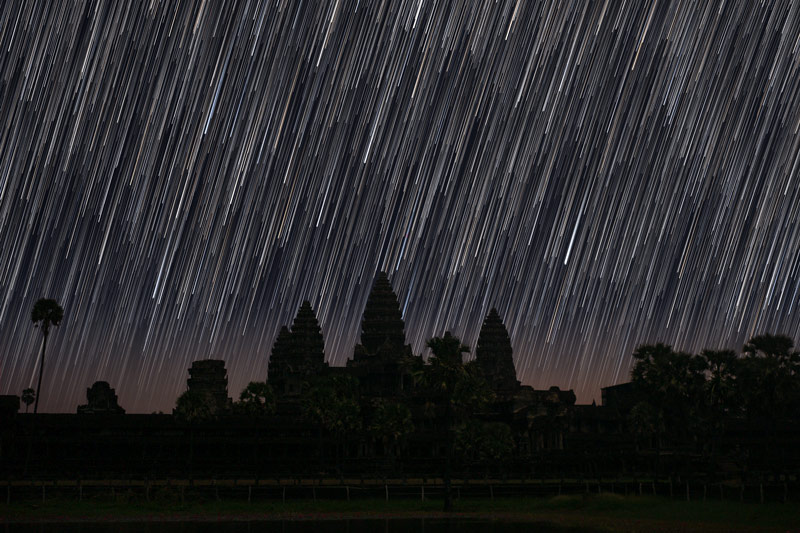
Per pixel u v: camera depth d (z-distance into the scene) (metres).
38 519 99.00
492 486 128.12
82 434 164.25
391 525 94.06
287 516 103.88
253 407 160.62
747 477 133.00
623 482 131.00
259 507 111.94
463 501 119.62
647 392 142.88
